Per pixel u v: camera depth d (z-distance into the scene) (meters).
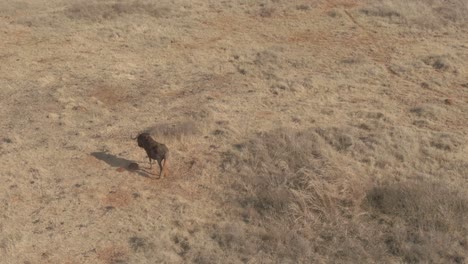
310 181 9.17
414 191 8.93
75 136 11.74
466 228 8.26
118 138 11.67
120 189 9.66
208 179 9.98
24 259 7.83
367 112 12.82
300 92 14.23
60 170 10.29
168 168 10.38
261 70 15.88
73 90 14.41
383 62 16.47
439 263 7.55
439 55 16.58
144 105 13.52
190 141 11.44
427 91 14.33
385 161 10.35
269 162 10.30
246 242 8.08
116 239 8.28
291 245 8.01
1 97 13.92
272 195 9.09
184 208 9.08
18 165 10.44
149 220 8.76
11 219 8.76
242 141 11.43
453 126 12.20
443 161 10.45
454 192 8.98
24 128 12.12
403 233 8.15
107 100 13.88
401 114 12.88
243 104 13.49
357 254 7.77
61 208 9.09
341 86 14.64
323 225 8.48
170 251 7.96
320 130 11.64
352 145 10.88
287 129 11.68
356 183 9.27
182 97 14.03
